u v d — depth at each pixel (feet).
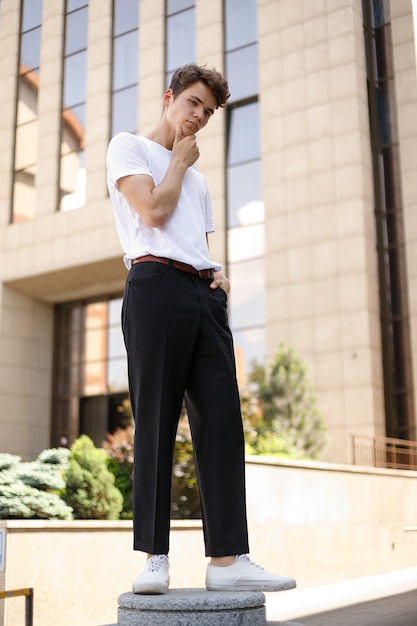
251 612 7.16
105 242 61.11
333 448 47.34
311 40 54.85
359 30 54.29
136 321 7.93
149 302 7.88
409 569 29.66
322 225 51.29
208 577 7.84
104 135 63.67
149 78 61.87
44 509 21.91
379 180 53.16
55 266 63.36
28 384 65.72
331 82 53.36
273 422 40.91
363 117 52.54
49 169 66.28
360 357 47.88
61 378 66.95
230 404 8.08
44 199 65.87
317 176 52.31
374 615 16.16
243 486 8.09
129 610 7.18
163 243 8.04
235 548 7.80
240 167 55.88
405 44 54.60
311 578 25.25
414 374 48.88
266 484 24.25
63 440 65.36
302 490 25.75
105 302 65.62
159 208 7.86
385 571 29.27
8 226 67.21
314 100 53.67
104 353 64.80
